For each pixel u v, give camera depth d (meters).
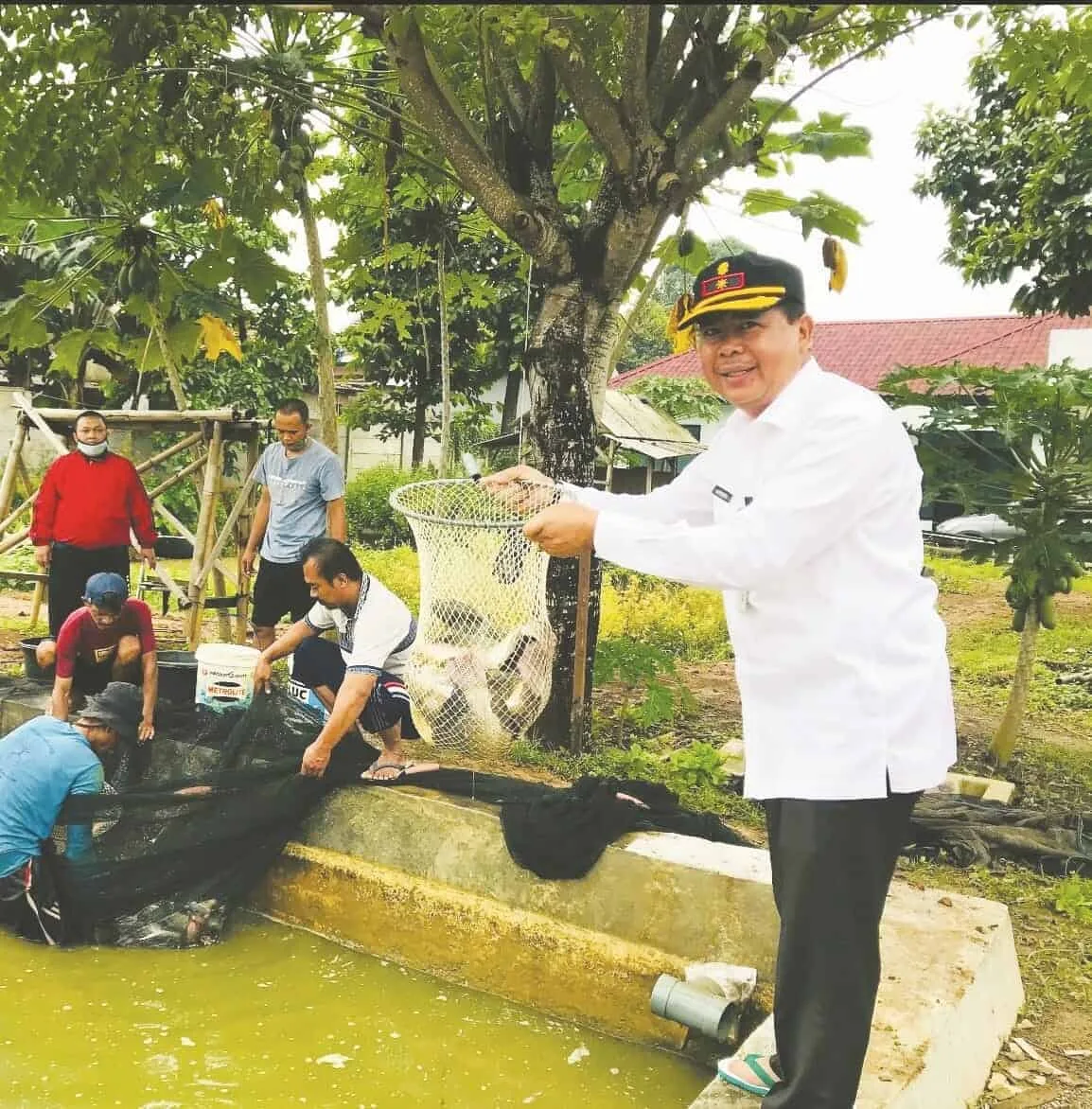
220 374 18.22
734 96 5.24
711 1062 3.77
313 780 4.81
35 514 7.20
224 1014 4.05
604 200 5.93
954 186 12.28
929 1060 2.89
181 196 6.72
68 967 4.39
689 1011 3.54
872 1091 2.71
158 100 5.71
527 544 4.24
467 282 9.15
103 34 5.08
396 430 21.02
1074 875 4.80
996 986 3.50
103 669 5.66
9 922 4.65
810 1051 2.43
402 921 4.54
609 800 4.34
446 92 5.46
